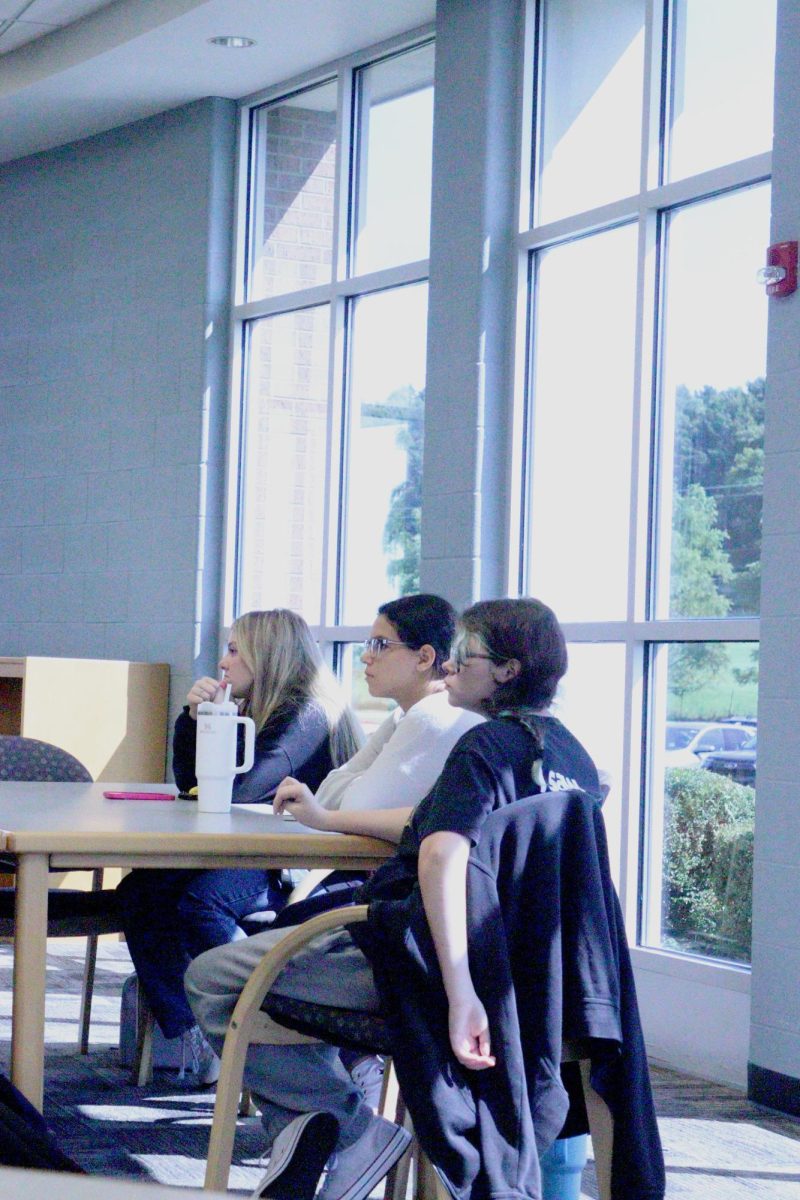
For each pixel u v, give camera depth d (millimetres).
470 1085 2400
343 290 7141
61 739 7250
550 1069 2430
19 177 8688
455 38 6273
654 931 5371
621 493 5645
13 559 8594
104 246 8258
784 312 4691
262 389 7691
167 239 7945
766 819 4656
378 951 2490
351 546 7129
